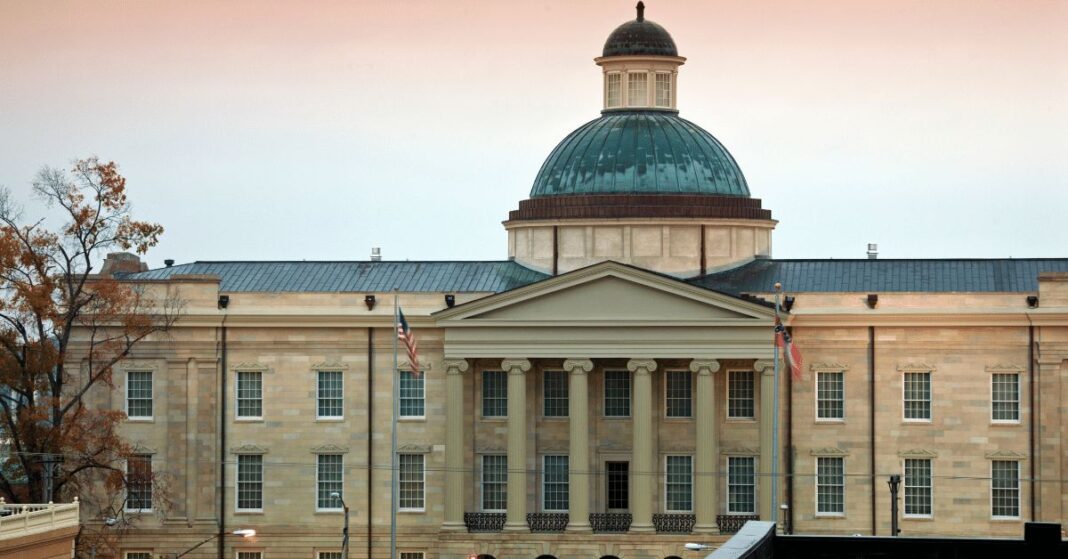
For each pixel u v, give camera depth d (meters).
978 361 130.25
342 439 135.00
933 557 48.56
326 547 134.75
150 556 135.00
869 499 130.75
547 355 130.50
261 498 135.50
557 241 138.00
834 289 134.25
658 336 129.38
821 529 130.62
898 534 122.94
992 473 130.25
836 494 131.12
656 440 131.62
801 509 131.12
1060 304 129.25
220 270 142.00
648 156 138.38
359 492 134.75
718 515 130.88
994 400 130.38
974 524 130.12
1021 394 129.88
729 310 128.88
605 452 132.38
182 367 135.50
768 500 129.38
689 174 138.12
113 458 125.75
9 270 119.75
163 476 133.25
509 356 130.88
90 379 124.00
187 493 135.38
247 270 141.88
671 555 128.88
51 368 119.62
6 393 130.62
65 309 123.12
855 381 131.12
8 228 120.44
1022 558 48.41
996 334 130.00
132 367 135.50
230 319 135.00
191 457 135.25
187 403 135.38
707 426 129.25
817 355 131.38
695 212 136.25
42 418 117.88
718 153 140.62
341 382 135.12
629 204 136.62
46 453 117.12
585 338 130.00
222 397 135.62
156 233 123.62
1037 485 129.50
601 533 129.75
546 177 140.88
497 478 133.62
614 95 143.00
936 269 136.25
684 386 132.00
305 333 135.25
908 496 130.75
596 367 132.50
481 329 131.38
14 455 122.62
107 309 129.38
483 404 133.88
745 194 140.62
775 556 48.69
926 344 130.62
